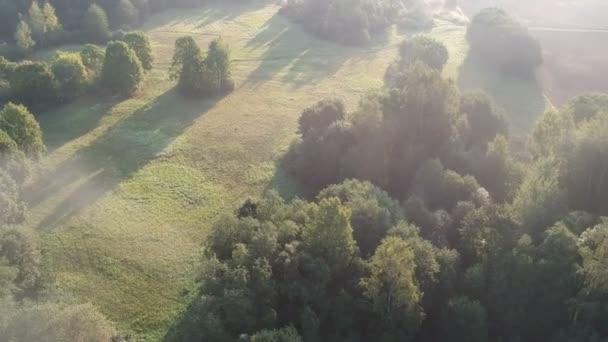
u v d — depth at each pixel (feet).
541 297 189.88
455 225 221.46
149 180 285.23
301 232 201.77
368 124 267.59
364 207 211.00
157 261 229.86
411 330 185.26
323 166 275.59
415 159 259.39
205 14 544.62
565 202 221.25
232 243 196.54
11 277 178.81
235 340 170.30
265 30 501.97
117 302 209.56
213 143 320.50
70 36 472.03
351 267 197.26
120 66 360.28
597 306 177.47
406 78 296.71
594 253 185.68
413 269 187.42
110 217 255.50
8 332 151.33
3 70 361.71
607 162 227.61
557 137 258.16
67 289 213.05
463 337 186.91
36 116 342.85
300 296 181.98
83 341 159.84
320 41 478.59
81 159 299.79
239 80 402.11
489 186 251.19
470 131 280.31
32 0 497.46
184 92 374.22
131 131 329.11
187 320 195.31
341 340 183.42
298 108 363.35
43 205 261.24
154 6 544.21
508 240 203.51
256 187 283.18
